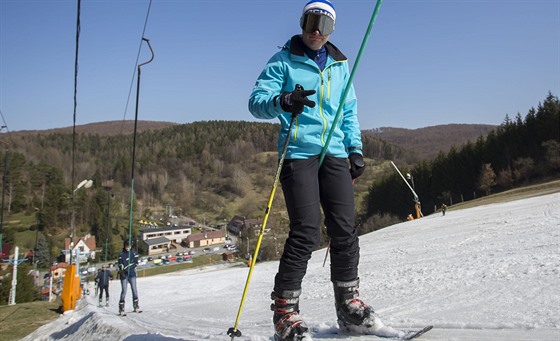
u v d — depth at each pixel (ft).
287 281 8.96
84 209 231.50
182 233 274.57
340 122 9.88
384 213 231.71
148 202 331.16
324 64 9.48
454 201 229.86
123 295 32.53
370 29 8.41
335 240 9.51
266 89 9.10
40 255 185.88
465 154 235.20
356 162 9.75
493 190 219.00
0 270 127.75
